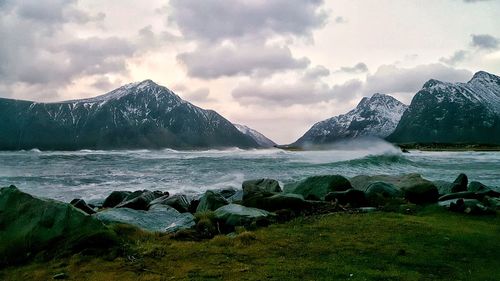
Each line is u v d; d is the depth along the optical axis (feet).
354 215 59.62
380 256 39.34
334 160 220.64
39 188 125.59
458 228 50.78
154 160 287.28
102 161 282.36
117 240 43.06
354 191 71.36
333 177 80.28
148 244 43.96
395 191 75.66
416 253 40.27
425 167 180.65
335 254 40.04
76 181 143.74
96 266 37.55
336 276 33.86
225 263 37.73
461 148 548.31
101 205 96.07
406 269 35.78
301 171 161.89
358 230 49.80
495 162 214.28
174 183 135.44
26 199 45.09
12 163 258.16
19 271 37.65
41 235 42.06
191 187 124.26
